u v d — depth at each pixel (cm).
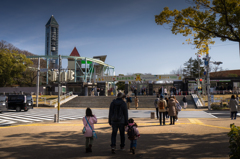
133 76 4609
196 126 1068
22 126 1171
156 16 1145
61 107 2972
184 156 506
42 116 1805
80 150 589
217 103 2850
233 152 404
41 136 834
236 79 4544
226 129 952
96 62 7594
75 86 5144
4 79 5294
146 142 692
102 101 3297
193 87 4256
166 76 4475
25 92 5359
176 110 1259
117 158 495
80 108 2791
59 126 1168
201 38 1153
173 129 980
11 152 563
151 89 4522
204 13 1070
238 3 987
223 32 1075
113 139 554
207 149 578
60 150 589
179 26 1135
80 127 1123
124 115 567
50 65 8594
